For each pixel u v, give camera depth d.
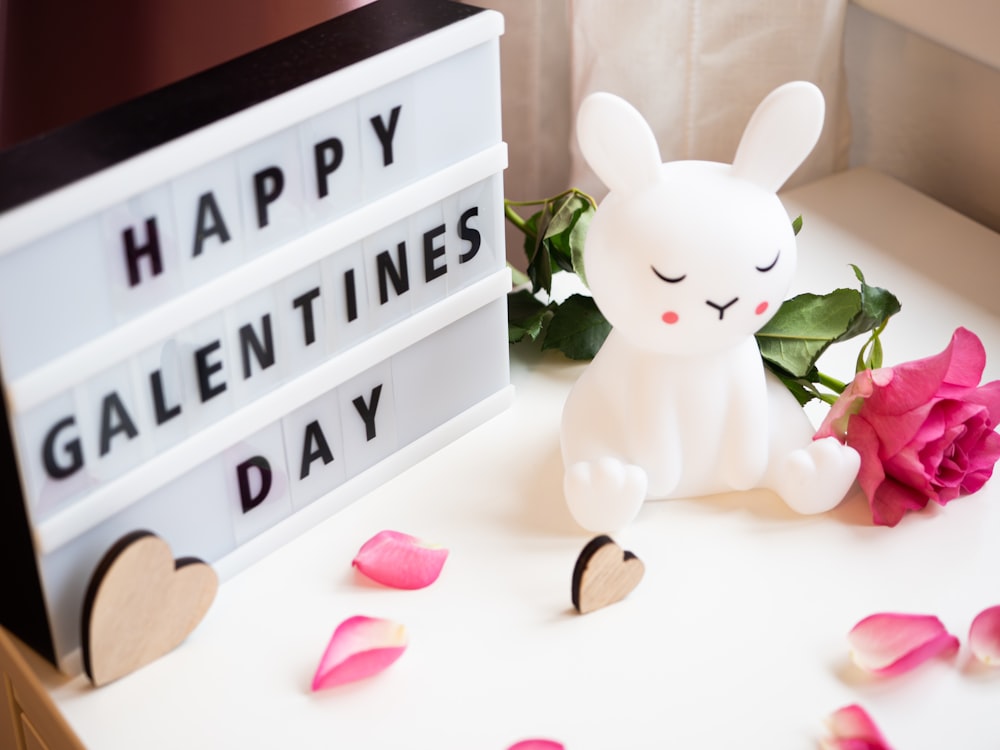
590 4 1.02
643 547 0.82
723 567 0.81
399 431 0.86
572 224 0.91
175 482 0.76
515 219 0.96
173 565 0.75
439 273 0.84
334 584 0.80
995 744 0.72
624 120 0.75
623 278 0.77
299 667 0.76
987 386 0.81
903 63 1.14
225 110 0.72
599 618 0.78
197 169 0.71
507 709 0.74
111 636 0.74
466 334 0.87
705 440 0.82
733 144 1.12
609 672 0.76
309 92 0.73
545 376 0.94
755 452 0.82
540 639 0.77
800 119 0.75
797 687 0.75
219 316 0.75
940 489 0.82
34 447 0.70
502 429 0.90
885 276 1.02
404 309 0.83
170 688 0.75
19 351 0.68
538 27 1.07
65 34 0.92
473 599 0.79
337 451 0.83
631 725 0.73
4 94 0.93
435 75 0.79
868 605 0.79
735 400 0.81
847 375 0.93
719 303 0.76
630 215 0.76
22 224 0.66
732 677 0.75
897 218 1.08
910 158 1.19
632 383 0.81
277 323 0.77
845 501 0.84
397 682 0.75
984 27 1.02
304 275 0.77
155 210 0.70
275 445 0.80
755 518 0.83
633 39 1.04
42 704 0.76
